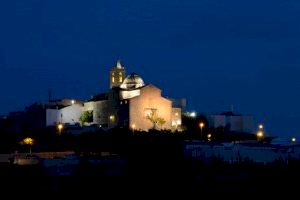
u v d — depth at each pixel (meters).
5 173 82.38
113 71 186.12
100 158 91.88
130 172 83.31
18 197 72.19
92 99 168.62
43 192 74.75
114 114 154.00
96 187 77.00
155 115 151.75
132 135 130.00
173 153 97.88
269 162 93.00
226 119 176.62
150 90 152.25
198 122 165.12
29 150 117.31
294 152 97.38
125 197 73.81
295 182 80.88
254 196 75.50
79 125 156.00
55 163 87.75
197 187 78.00
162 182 79.50
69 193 74.62
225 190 77.44
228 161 93.62
